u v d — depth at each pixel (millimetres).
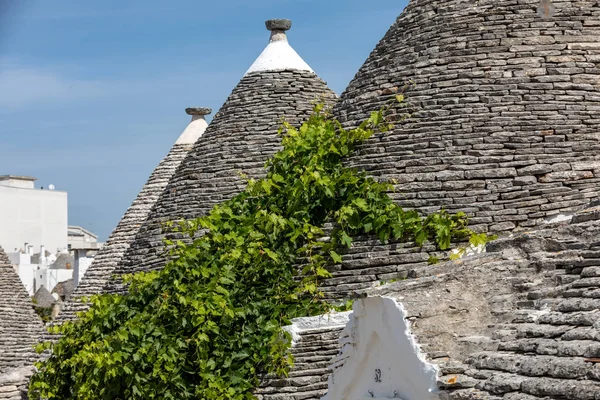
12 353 49750
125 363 29312
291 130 31078
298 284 28500
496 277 19797
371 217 28047
